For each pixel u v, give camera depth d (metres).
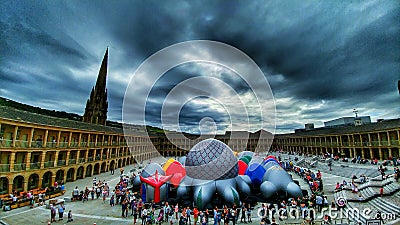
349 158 53.88
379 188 23.67
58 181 39.00
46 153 37.72
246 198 22.78
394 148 46.81
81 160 44.94
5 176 29.12
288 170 43.72
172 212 20.75
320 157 55.19
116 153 59.34
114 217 21.03
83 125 49.12
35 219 20.66
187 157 23.08
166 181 24.23
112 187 35.50
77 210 23.38
